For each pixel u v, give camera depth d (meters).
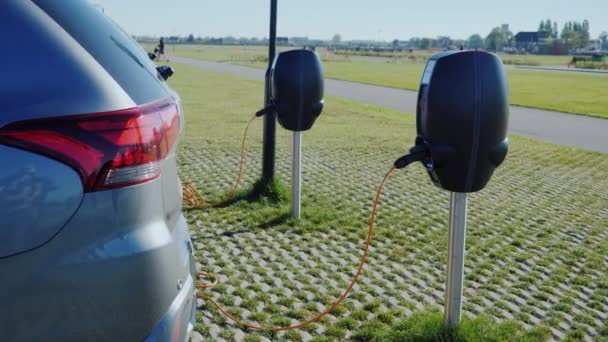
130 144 1.98
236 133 11.65
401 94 24.02
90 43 2.12
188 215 5.86
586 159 10.16
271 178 6.48
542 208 6.82
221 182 7.42
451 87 2.97
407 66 56.41
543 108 19.19
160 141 2.11
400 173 8.44
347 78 34.06
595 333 3.79
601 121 16.14
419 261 4.90
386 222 5.95
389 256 4.98
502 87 3.02
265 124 6.38
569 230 5.98
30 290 1.84
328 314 3.84
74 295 1.89
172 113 2.26
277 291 4.12
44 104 1.89
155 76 2.42
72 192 1.88
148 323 2.05
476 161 3.04
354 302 4.03
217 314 3.75
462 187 3.12
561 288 4.50
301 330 3.61
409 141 11.44
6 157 1.81
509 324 3.66
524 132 13.66
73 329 1.90
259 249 4.99
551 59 100.50
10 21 1.95
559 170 9.15
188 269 2.36
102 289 1.93
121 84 2.09
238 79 29.45
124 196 1.98
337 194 7.06
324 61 66.44
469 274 4.66
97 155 1.92
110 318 1.96
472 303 4.14
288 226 5.60
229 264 4.62
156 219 2.12
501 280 4.57
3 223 1.79
